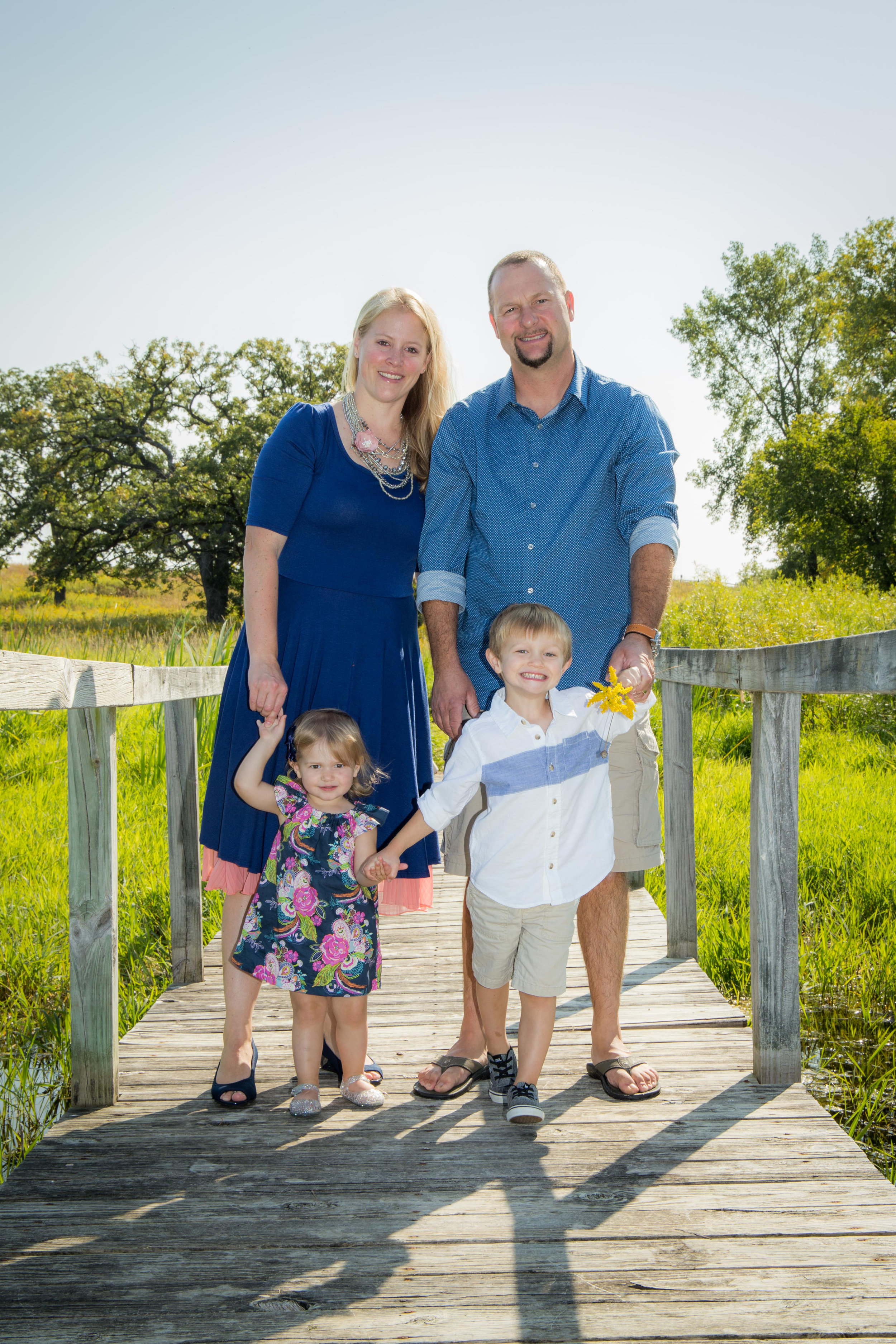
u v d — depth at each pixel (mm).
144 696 2893
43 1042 3564
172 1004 3432
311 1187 2172
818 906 4664
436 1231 1990
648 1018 3174
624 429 2662
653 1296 1782
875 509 31141
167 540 35906
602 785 2502
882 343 36594
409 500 2756
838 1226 1998
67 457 37250
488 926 2465
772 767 2641
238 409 38812
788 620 14203
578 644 2715
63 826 6242
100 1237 1984
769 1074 2676
